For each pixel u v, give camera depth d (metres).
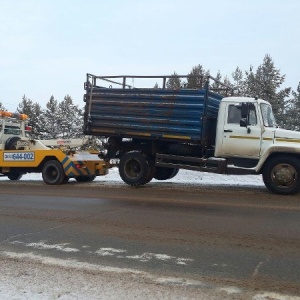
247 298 3.75
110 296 3.79
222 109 10.81
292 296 3.79
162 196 9.77
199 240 5.74
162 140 11.52
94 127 12.34
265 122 10.46
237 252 5.16
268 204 8.56
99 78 12.32
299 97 26.94
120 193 10.37
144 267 4.63
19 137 14.71
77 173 12.97
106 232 6.27
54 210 8.17
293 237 5.87
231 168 10.62
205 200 9.11
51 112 41.00
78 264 4.76
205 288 3.99
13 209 8.38
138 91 11.62
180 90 11.02
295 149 9.71
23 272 4.50
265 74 24.12
